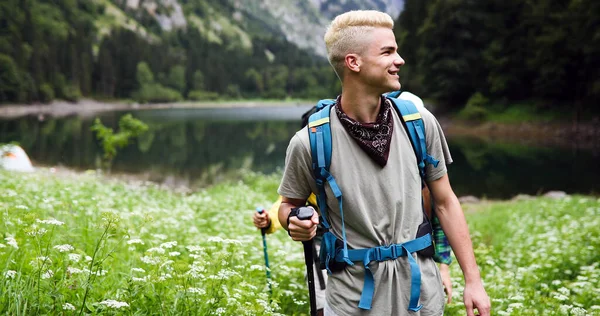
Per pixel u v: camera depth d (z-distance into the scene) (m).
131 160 30.92
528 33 56.88
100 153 33.97
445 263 3.44
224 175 25.22
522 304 4.29
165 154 34.81
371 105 2.36
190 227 6.66
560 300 4.54
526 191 20.94
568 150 36.75
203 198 11.49
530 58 54.75
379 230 2.31
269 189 17.00
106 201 8.14
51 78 139.12
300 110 137.62
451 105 62.19
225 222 8.02
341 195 2.32
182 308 3.29
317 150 2.35
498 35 59.56
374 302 2.30
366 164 2.32
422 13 71.50
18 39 134.00
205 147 40.62
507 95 57.38
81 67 153.25
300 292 4.73
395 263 2.30
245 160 32.03
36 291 3.12
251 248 5.79
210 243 5.28
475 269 2.45
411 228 2.35
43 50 141.25
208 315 3.30
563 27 50.28
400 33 74.62
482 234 9.86
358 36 2.32
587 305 4.66
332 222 2.43
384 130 2.32
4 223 4.64
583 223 9.48
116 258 4.37
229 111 130.88
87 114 106.25
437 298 2.38
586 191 20.84
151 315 3.20
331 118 2.40
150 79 174.75
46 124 68.75
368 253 2.30
